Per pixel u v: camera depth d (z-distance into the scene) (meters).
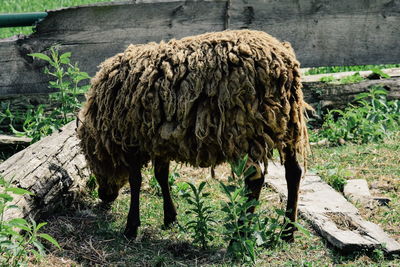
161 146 5.20
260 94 4.91
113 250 5.32
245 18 8.94
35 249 5.19
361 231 5.44
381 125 8.01
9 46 8.50
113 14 8.68
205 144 5.02
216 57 4.94
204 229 5.23
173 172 6.73
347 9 9.06
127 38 8.79
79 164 6.56
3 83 8.57
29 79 8.62
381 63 9.28
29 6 15.34
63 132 6.90
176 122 5.05
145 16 8.77
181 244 5.40
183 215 6.05
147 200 6.50
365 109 8.34
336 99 8.77
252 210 5.14
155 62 5.18
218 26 8.93
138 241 5.52
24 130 8.02
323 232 5.47
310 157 7.54
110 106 5.40
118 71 5.41
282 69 4.94
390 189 6.61
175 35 8.89
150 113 5.13
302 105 5.21
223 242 5.45
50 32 8.55
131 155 5.56
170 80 5.03
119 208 6.30
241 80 4.85
